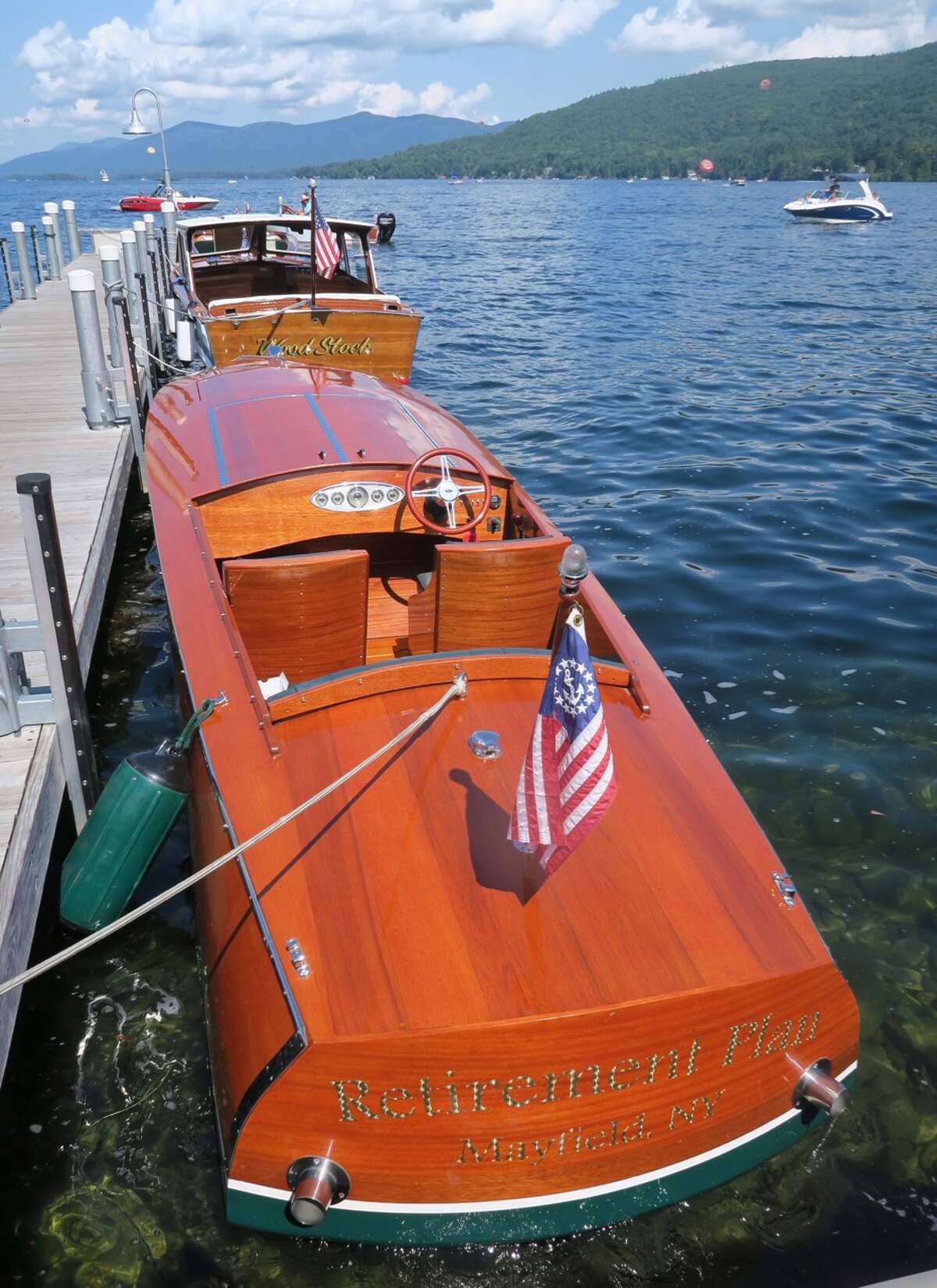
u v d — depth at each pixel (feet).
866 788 14.97
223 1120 8.38
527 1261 8.84
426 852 9.18
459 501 16.19
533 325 58.80
